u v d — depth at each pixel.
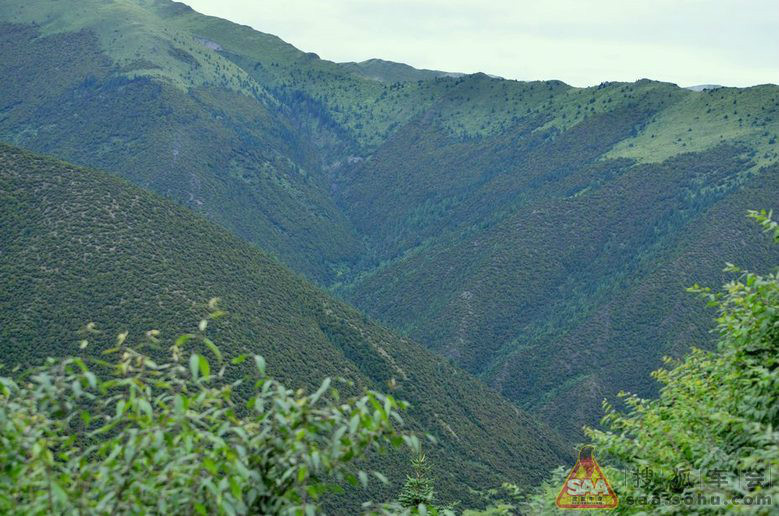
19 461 5.70
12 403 5.95
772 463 7.62
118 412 5.86
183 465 5.91
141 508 5.62
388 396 5.92
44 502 5.48
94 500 5.80
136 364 6.21
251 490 5.85
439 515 6.81
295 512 5.65
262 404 5.96
